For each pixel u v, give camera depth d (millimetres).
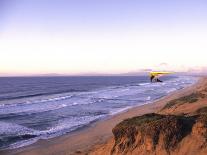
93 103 66625
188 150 15312
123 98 76875
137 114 45969
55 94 96875
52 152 27328
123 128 18156
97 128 37312
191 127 16453
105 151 18891
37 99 79562
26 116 49375
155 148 16141
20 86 149125
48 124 41875
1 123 43000
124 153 17250
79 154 23391
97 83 184500
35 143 31062
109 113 50500
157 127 16531
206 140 15219
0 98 84250
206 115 16938
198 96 40656
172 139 16062
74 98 80562
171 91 93875
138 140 17234
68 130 37156
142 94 87562
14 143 31219
